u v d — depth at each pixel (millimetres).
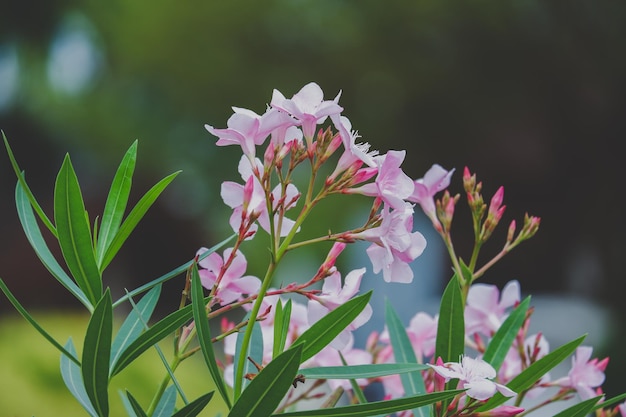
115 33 19453
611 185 14539
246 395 982
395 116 15766
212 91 16984
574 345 1289
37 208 1185
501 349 1439
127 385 4930
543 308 14758
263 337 1485
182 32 16875
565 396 1656
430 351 1684
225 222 18422
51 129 19531
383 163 1147
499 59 14688
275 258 1141
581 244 14930
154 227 12070
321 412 1053
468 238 14273
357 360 1559
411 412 1540
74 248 1193
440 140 15508
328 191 1171
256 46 16531
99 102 20078
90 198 11852
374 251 1190
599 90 14367
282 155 1174
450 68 15023
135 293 1206
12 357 5148
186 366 5559
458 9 14492
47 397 4992
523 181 15219
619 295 14086
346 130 1123
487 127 15117
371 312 1231
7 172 17578
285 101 1155
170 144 19531
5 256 10539
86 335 1047
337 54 15859
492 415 1295
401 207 1135
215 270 1343
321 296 1259
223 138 1186
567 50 14266
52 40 20250
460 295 1297
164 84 18031
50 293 10398
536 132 14945
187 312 1142
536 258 15172
